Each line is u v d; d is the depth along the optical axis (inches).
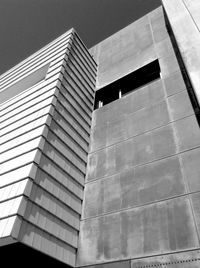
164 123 400.2
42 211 313.1
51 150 370.3
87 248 336.8
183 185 313.6
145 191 341.7
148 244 291.1
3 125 474.3
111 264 302.5
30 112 440.1
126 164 393.4
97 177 412.8
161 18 632.4
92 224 357.4
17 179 320.5
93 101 574.6
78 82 542.0
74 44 602.9
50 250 301.4
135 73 561.0
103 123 499.8
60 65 505.4
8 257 318.7
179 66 473.1
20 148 373.1
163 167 348.8
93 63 675.4
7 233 260.8
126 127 450.9
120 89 572.1
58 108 426.9
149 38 612.4
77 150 436.8
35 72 581.6
